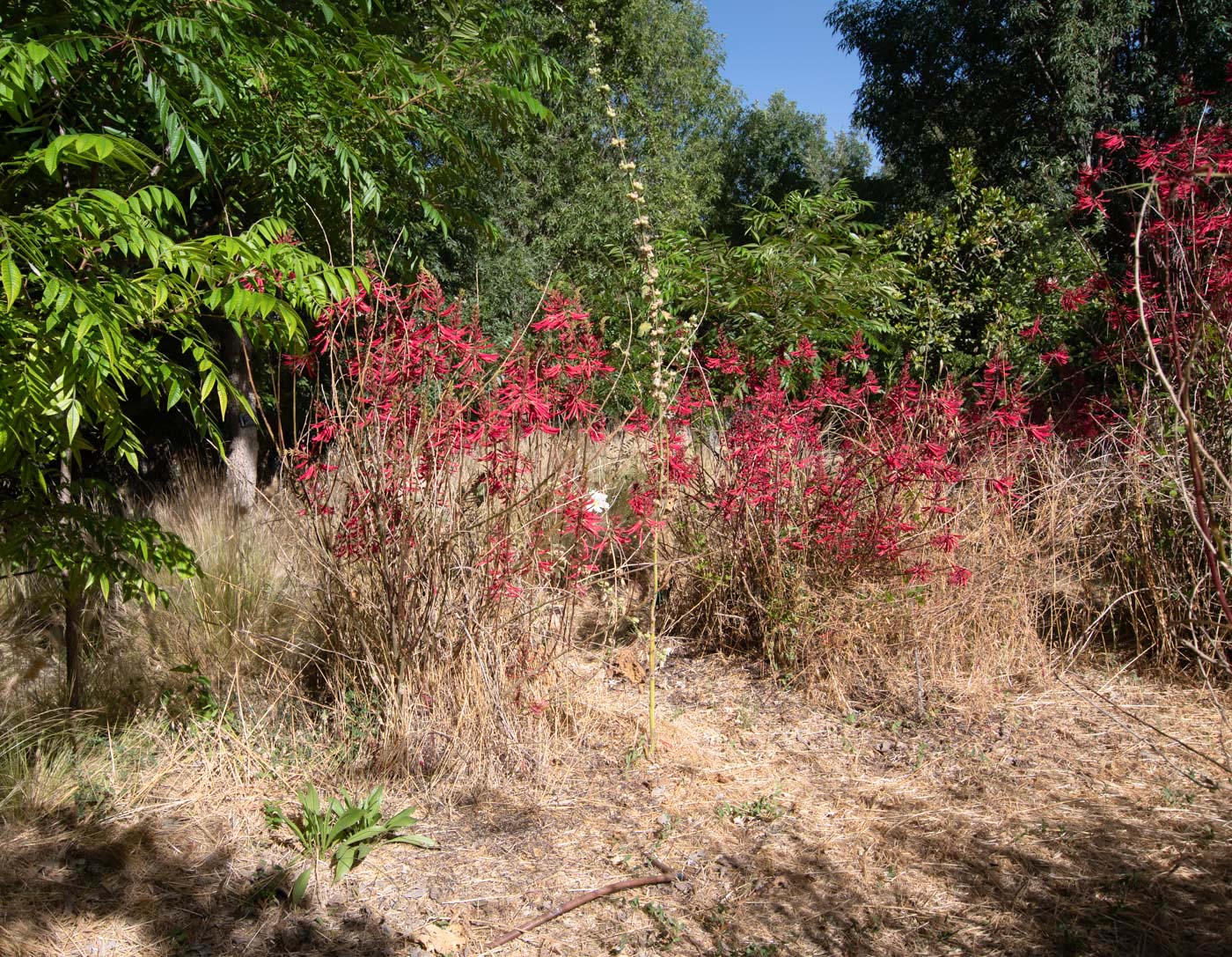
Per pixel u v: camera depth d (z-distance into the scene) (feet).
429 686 10.70
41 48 7.64
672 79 47.70
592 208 37.93
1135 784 10.02
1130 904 7.82
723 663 13.84
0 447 7.35
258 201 14.02
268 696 11.60
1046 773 10.37
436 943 7.45
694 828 9.32
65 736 10.37
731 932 7.68
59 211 7.19
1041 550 14.15
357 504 10.96
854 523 13.21
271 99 11.27
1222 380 12.09
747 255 18.08
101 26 9.39
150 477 23.03
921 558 13.04
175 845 8.79
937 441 14.29
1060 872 8.41
